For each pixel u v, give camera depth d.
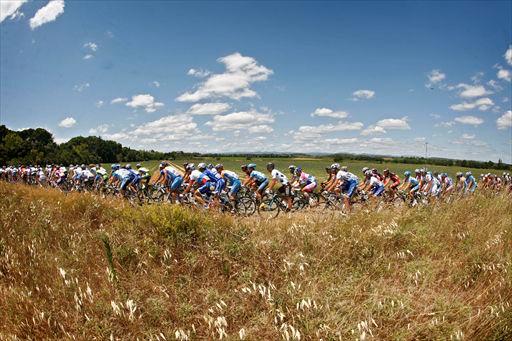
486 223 6.21
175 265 4.80
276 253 4.96
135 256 4.98
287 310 3.70
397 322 3.51
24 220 6.86
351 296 3.98
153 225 5.96
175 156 98.88
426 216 6.64
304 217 6.56
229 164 70.44
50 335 3.56
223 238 5.45
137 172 15.98
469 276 4.45
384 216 6.48
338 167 14.23
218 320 3.40
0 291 4.23
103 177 20.86
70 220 7.18
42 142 92.81
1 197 9.74
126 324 3.63
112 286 4.17
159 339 3.38
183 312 3.80
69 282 4.14
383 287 4.10
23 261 5.00
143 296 4.09
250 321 3.70
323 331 3.35
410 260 5.01
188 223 5.80
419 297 4.03
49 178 24.58
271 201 12.97
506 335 3.32
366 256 4.92
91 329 3.53
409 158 80.00
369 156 91.56
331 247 5.07
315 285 4.09
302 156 106.38
